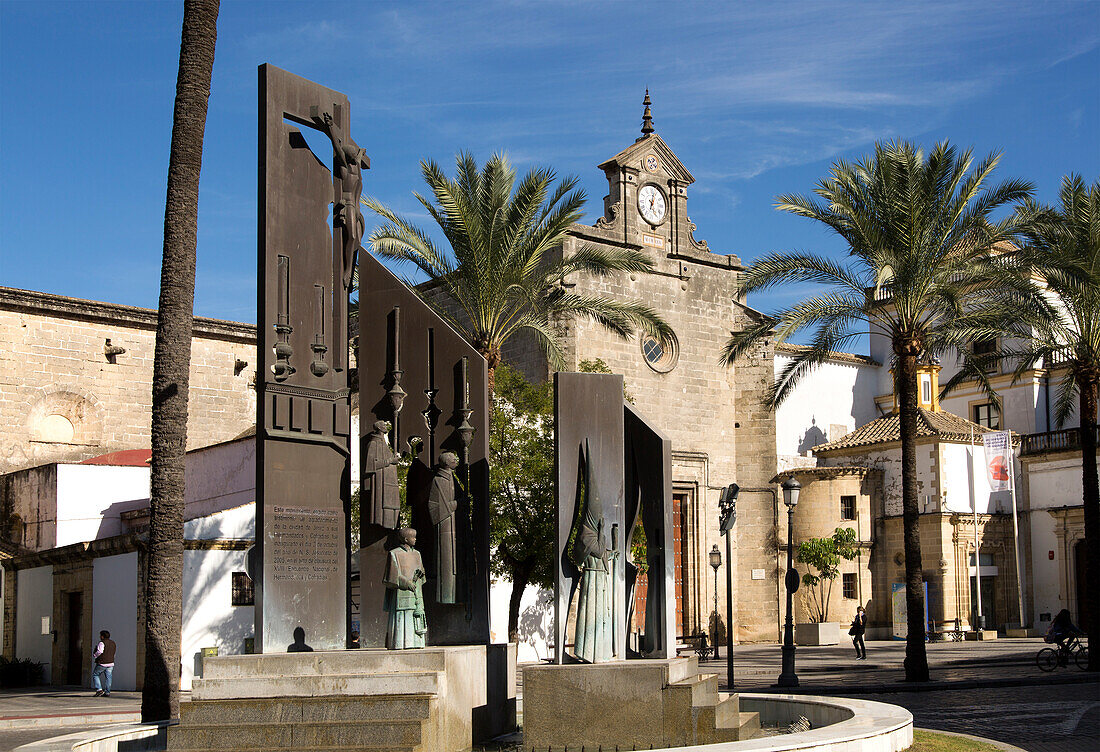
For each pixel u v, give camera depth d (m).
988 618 51.88
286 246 14.95
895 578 51.59
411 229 31.70
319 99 15.73
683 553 47.72
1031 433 56.28
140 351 50.69
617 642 14.04
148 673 15.88
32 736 22.08
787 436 61.03
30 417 47.56
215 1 16.95
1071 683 28.28
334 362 15.26
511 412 31.98
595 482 14.22
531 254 30.84
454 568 14.80
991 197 28.98
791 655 27.31
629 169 48.25
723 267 50.50
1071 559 52.00
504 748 13.62
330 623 14.58
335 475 15.01
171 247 16.41
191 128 16.53
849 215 28.84
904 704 22.95
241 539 33.16
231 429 53.06
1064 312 43.22
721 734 12.80
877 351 65.62
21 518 42.41
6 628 39.97
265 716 12.48
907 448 29.03
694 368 48.94
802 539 51.69
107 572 34.50
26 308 47.78
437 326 15.55
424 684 12.70
